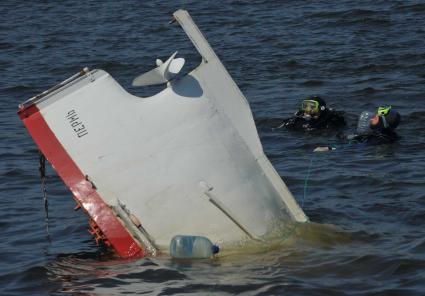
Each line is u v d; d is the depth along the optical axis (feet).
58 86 41.19
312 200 49.93
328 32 111.75
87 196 40.22
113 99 40.86
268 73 91.86
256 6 133.39
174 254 39.34
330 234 41.93
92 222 40.70
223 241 39.93
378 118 65.26
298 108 76.28
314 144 65.31
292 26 117.29
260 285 36.50
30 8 142.92
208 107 41.78
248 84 87.25
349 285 36.50
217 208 40.19
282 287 36.22
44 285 38.34
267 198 41.65
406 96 79.05
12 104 82.84
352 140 64.95
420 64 90.99
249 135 42.47
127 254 40.14
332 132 68.74
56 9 141.28
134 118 40.78
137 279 37.70
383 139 64.23
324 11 124.06
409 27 110.52
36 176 57.52
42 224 47.73
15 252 43.32
